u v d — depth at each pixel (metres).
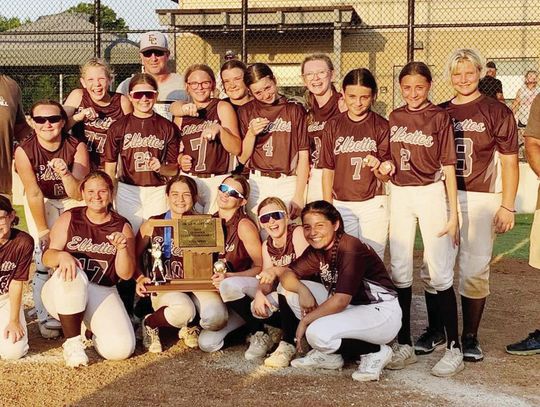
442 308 4.68
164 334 5.38
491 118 4.68
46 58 14.31
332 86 5.31
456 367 4.57
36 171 5.26
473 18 14.43
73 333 4.69
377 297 4.52
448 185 4.59
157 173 5.33
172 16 13.71
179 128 5.44
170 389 4.25
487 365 4.77
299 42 14.47
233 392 4.20
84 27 14.56
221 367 4.65
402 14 14.41
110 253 4.83
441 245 4.66
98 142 5.61
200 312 4.87
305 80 5.22
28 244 4.76
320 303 4.65
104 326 4.75
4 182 5.79
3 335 4.75
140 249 5.07
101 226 4.85
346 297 4.37
